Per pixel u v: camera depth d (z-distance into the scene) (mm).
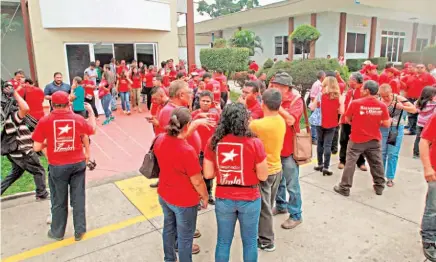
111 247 3527
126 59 13492
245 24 26125
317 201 4477
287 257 3303
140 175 5539
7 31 15172
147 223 4000
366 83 4324
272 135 3102
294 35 15961
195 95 7453
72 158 3455
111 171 5863
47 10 11602
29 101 5684
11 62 15727
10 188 5066
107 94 9680
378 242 3523
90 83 9875
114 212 4262
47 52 11953
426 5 19688
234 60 20938
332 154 6562
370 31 22547
